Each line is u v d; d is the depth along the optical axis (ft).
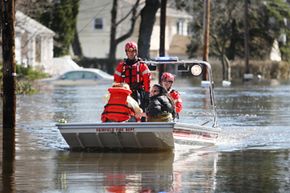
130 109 123.03
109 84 398.21
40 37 474.49
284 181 97.81
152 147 123.65
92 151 124.67
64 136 123.95
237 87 373.20
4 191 92.22
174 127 120.57
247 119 182.70
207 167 108.88
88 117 188.34
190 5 529.86
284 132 153.69
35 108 221.66
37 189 93.20
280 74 550.36
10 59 156.87
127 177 101.04
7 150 127.85
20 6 396.78
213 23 511.40
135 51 127.13
